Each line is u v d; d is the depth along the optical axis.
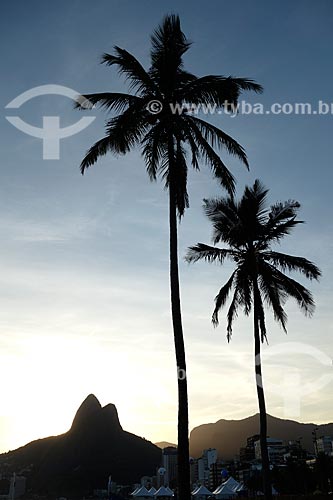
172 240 20.61
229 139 22.05
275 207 31.39
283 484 98.75
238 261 31.17
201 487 63.34
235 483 60.75
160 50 22.16
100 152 21.75
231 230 30.27
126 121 20.91
